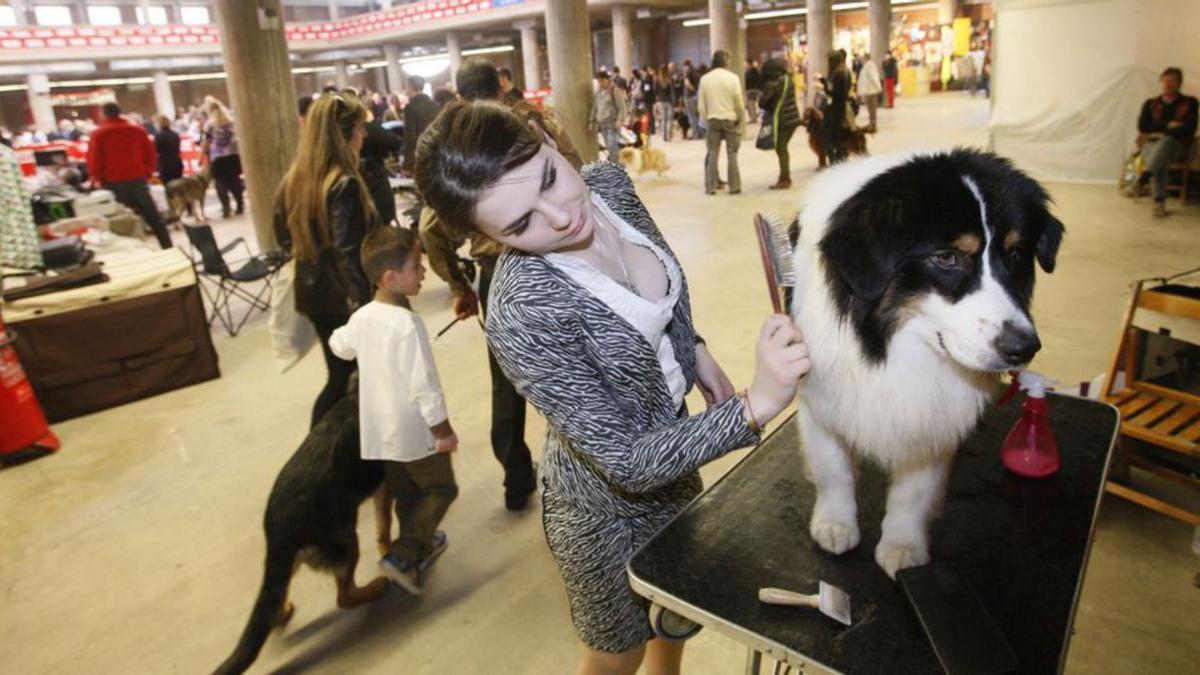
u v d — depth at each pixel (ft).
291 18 122.42
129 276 14.37
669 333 4.74
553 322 3.93
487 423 12.68
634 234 4.64
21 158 35.47
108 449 12.77
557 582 8.88
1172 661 7.02
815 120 32.78
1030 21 27.32
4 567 9.82
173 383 15.02
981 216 4.04
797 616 3.86
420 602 8.76
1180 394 9.09
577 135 38.40
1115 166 26.76
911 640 3.66
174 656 8.13
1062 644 3.58
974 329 3.92
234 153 36.14
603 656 5.12
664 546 4.50
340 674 7.76
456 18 85.92
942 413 4.22
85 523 10.68
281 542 7.49
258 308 20.12
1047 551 4.29
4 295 13.08
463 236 4.21
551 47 37.65
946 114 54.60
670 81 56.85
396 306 8.07
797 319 4.49
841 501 4.56
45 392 13.69
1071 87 27.04
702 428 3.77
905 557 4.14
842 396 4.30
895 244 4.02
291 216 9.55
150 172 27.07
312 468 7.82
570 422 3.96
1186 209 22.39
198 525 10.45
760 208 27.20
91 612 8.87
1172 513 8.41
